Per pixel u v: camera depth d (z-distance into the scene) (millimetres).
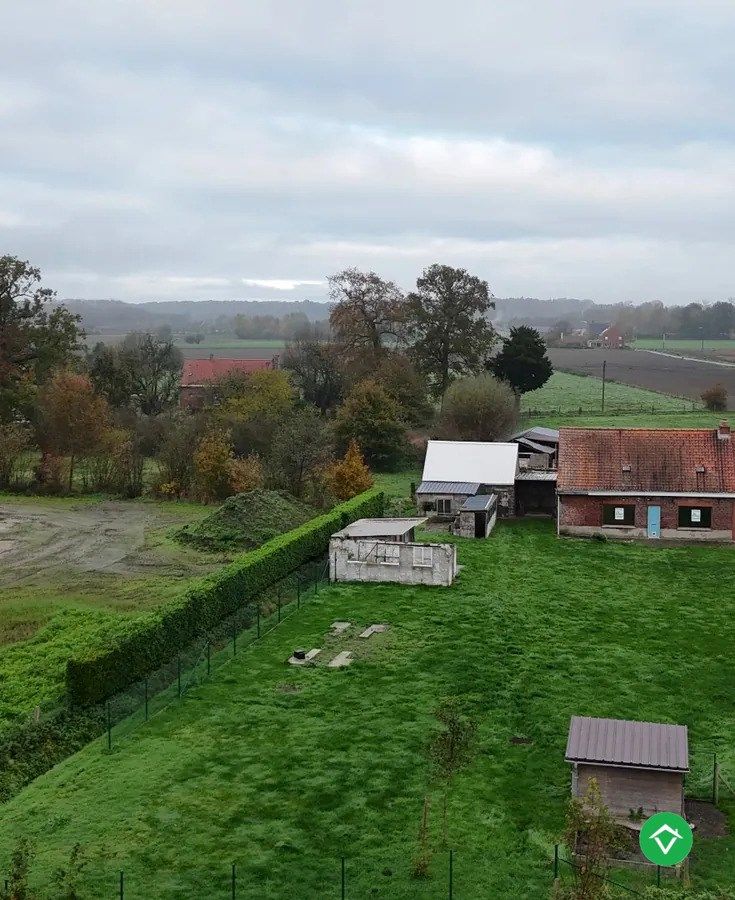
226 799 28750
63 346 94562
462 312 108500
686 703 34875
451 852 25812
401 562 49219
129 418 92750
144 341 122750
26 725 32594
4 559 56906
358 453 75938
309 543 52875
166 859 25797
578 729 27922
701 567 52531
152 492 77750
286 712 34469
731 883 24562
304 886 24594
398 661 38938
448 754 27766
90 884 24594
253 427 85750
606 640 41156
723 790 29062
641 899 23125
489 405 93312
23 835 26969
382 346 109250
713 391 121250
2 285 91250
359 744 31984
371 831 27047
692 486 58188
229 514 62250
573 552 55812
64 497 77438
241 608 44719
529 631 42188
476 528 59500
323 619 44188
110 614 45312
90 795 29094
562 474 59906
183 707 35062
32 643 41719
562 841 25875
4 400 88812
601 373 170750
